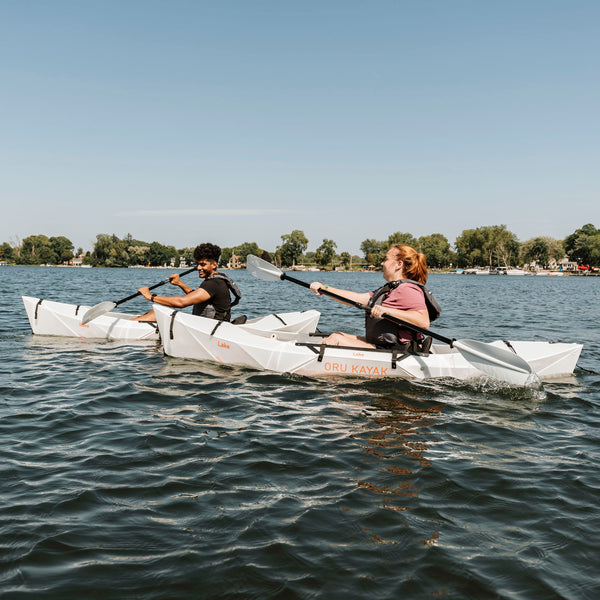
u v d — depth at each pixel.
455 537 2.20
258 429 3.56
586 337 9.47
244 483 2.68
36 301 7.53
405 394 4.57
